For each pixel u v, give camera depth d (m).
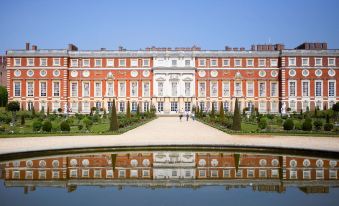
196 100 91.94
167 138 36.91
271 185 19.23
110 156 28.23
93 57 91.38
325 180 20.17
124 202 16.34
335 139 36.25
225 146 31.09
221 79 91.69
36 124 44.84
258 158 27.12
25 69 89.81
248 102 91.50
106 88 91.50
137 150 31.09
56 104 90.00
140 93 91.94
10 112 77.38
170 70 91.50
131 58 91.75
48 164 24.78
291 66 88.88
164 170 22.86
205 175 21.48
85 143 32.25
